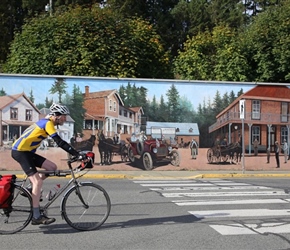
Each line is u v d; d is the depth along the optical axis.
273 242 6.68
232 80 24.28
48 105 17.98
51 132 6.76
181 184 13.94
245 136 19.30
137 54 22.39
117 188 12.71
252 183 14.38
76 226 7.19
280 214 8.69
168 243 6.57
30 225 7.50
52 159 17.92
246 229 7.44
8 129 17.72
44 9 42.41
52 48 21.33
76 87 18.16
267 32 24.80
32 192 6.92
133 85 18.53
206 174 17.44
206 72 24.92
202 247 6.39
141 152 18.56
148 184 13.93
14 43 22.64
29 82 17.91
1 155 17.70
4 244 6.43
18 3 44.06
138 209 9.20
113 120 18.38
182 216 8.47
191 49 25.77
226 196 11.04
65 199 7.11
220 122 19.22
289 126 19.64
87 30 21.56
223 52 24.59
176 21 46.91
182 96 18.92
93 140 18.20
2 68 25.08
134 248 6.30
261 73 24.94
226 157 19.23
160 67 23.77
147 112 18.62
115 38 21.88
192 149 18.97
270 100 19.52
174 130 18.83
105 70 21.12
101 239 6.74
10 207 6.87
